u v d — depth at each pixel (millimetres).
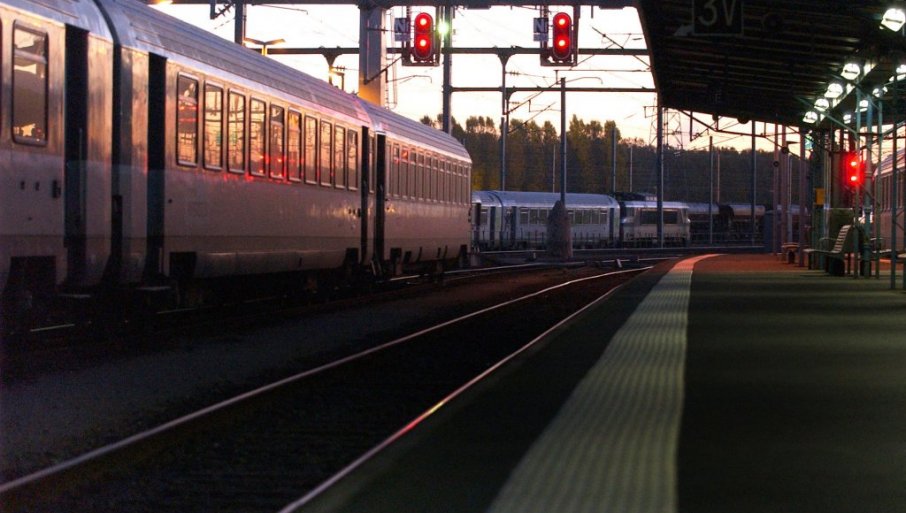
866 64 56906
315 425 23391
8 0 27266
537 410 22297
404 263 67812
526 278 89625
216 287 44344
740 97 77125
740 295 58781
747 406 22797
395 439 19266
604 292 70562
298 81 49875
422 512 14477
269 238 45344
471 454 18000
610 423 20859
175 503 16625
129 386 27625
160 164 35750
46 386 27047
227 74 41031
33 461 19344
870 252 77500
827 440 19188
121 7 34344
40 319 31672
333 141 53250
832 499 15023
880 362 30109
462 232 80250
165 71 35875
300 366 32500
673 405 22922
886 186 109125
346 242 55531
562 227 130250
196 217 38344
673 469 16891
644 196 197500
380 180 61250
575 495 15258
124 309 36375
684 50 60656
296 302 54656
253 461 19750
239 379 29609
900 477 16359
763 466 17094
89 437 21516
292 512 14523
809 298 56125
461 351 36844
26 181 28219
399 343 36812
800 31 53125
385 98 89250
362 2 83312
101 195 32062
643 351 32938
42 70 28938
